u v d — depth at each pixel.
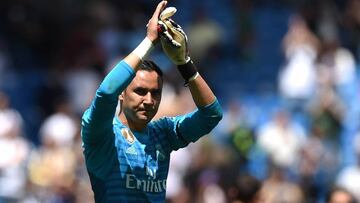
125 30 61.34
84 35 58.12
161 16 18.91
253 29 64.94
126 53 59.62
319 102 53.03
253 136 49.69
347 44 64.62
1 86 58.78
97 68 57.16
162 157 19.67
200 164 44.12
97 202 19.22
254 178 28.84
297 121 54.47
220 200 41.66
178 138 20.00
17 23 62.06
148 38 18.77
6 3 62.41
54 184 42.34
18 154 44.03
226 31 66.56
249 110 58.44
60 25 61.84
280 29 67.75
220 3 69.31
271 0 69.62
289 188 41.50
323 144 49.53
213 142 45.62
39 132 56.34
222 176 40.75
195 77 19.62
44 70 60.81
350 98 58.41
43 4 62.28
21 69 61.00
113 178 19.03
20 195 41.44
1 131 44.16
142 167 19.25
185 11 68.12
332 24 60.72
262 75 63.56
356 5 65.25
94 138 18.77
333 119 51.78
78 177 43.00
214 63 61.25
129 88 19.19
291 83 56.09
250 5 66.19
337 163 49.59
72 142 45.75
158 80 19.27
